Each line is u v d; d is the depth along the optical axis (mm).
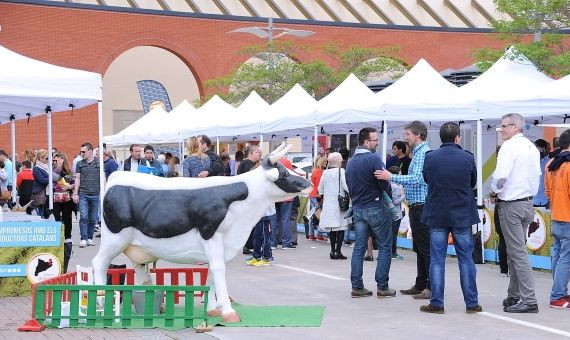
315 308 10375
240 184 9430
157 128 27531
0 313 10133
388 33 51062
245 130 23234
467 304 10047
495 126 20438
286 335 8758
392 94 17578
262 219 15023
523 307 10031
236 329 9078
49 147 15734
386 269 11180
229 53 48219
